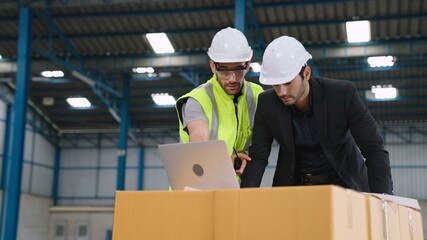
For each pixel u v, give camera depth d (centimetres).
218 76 299
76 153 2283
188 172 250
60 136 2288
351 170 289
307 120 279
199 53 1527
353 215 183
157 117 2088
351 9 1310
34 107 2102
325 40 1434
